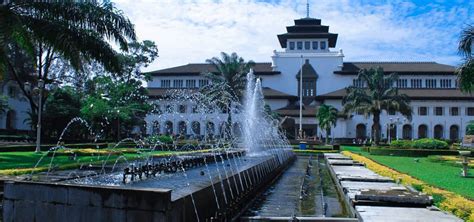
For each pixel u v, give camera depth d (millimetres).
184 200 5582
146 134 56875
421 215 6473
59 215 5695
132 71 47625
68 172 11406
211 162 16359
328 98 64250
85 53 15680
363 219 6160
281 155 22734
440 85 65375
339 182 11398
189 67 70125
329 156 24438
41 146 26438
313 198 10438
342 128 61500
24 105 52188
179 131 57344
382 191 8070
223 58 51375
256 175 11469
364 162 18734
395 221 6023
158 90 65938
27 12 15461
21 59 30266
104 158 20219
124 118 40906
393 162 23547
